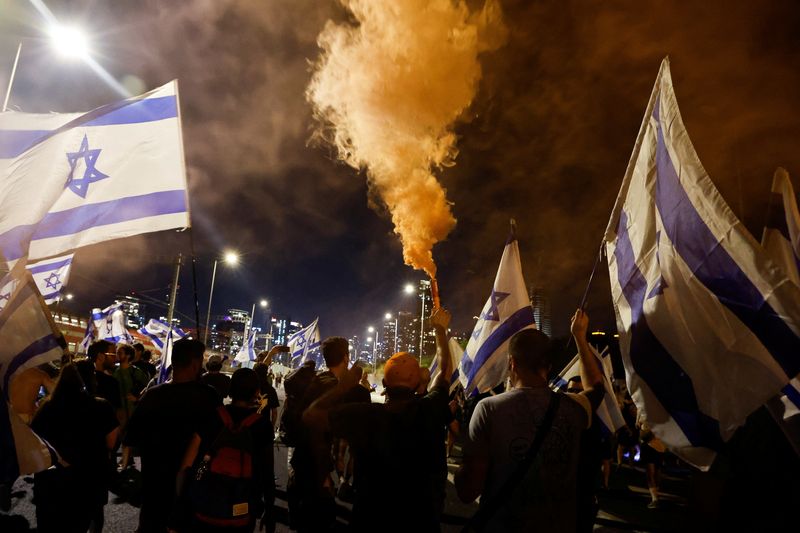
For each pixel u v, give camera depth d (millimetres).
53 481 4172
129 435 4250
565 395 2906
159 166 5035
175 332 21969
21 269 3631
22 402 3934
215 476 3570
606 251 3461
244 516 3582
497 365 6066
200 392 4430
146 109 5121
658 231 3084
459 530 6926
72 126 4902
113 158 4941
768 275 2545
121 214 4855
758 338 2541
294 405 5473
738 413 2551
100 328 16469
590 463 2918
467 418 10156
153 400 4316
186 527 3545
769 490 2564
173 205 4969
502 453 2754
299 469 4961
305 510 4875
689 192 2898
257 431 3756
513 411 2809
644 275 3133
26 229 4527
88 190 4809
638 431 13195
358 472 3164
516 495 2686
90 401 4379
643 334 3039
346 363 5398
